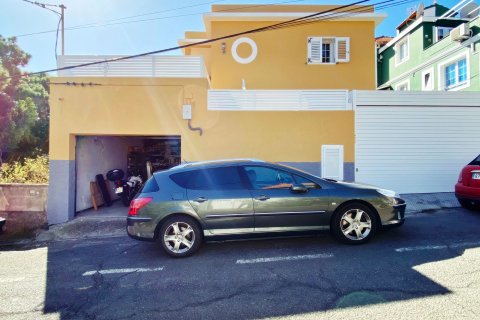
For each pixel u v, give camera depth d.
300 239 5.40
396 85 18.45
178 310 3.23
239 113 8.50
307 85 11.65
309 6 11.70
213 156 8.41
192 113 8.34
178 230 4.87
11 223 7.83
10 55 18.70
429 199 8.17
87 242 6.34
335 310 3.06
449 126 9.00
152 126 8.24
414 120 8.94
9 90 18.06
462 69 13.53
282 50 11.69
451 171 9.00
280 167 5.14
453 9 15.23
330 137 8.71
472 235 5.25
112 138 10.93
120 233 6.88
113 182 10.75
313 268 4.12
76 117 8.12
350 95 8.81
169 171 5.13
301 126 8.63
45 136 22.52
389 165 8.88
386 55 19.80
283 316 3.01
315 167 8.64
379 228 5.05
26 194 8.00
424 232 5.52
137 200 4.91
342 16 11.34
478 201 6.36
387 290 3.41
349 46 11.62
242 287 3.69
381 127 8.87
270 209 4.86
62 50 10.70
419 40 16.19
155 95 8.28
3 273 4.61
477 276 3.65
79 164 8.71
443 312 2.91
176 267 4.45
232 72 11.64
